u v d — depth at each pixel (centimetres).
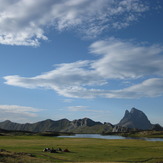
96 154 6656
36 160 5578
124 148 8200
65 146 8875
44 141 11869
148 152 7106
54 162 5359
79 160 5712
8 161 5350
